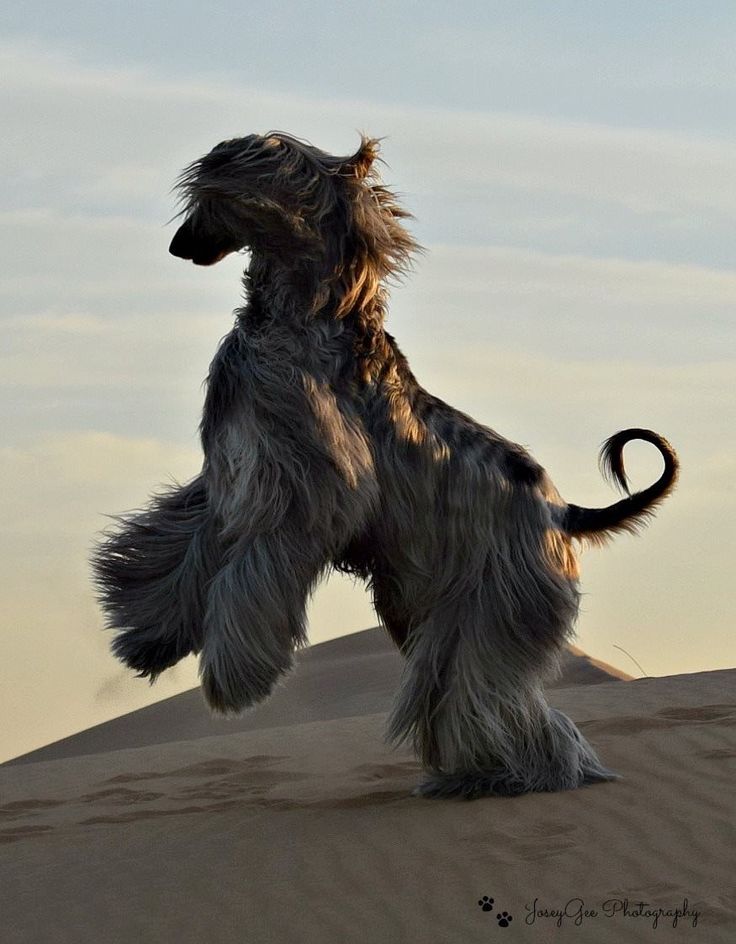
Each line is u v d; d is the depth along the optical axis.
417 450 9.90
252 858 9.65
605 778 10.51
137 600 9.60
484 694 10.00
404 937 8.17
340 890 8.90
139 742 32.34
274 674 9.29
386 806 10.48
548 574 10.20
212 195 9.44
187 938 8.45
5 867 10.45
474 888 8.73
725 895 8.43
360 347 9.77
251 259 9.70
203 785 13.45
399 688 10.24
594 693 15.32
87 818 12.16
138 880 9.59
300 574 9.34
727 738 11.70
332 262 9.62
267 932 8.41
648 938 7.90
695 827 9.48
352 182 9.67
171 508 9.80
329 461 9.39
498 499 10.09
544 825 9.59
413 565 10.02
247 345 9.53
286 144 9.56
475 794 10.20
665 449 10.46
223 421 9.49
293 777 13.30
